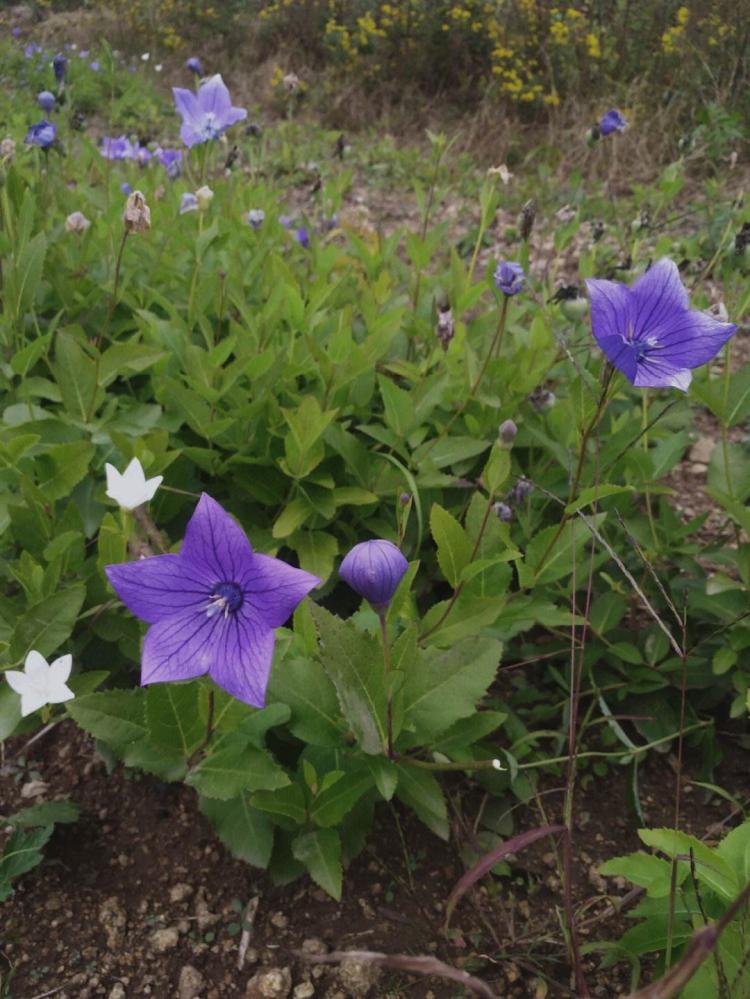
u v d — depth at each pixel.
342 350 0.50
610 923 0.38
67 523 0.43
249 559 0.27
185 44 2.33
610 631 0.50
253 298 0.64
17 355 0.48
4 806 0.42
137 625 0.42
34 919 0.37
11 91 1.85
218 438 0.51
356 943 0.37
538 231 1.20
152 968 0.36
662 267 0.33
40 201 0.69
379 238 0.70
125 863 0.40
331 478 0.49
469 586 0.43
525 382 0.56
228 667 0.27
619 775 0.46
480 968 0.37
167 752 0.36
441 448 0.51
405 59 1.94
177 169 0.78
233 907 0.38
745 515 0.45
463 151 1.61
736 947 0.29
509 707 0.47
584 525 0.43
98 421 0.49
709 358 0.33
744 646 0.46
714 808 0.44
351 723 0.34
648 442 0.65
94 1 2.57
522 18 1.86
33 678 0.32
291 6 2.22
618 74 1.73
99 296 0.61
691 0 1.64
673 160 1.42
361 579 0.30
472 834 0.41
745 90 1.50
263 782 0.34
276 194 0.83
